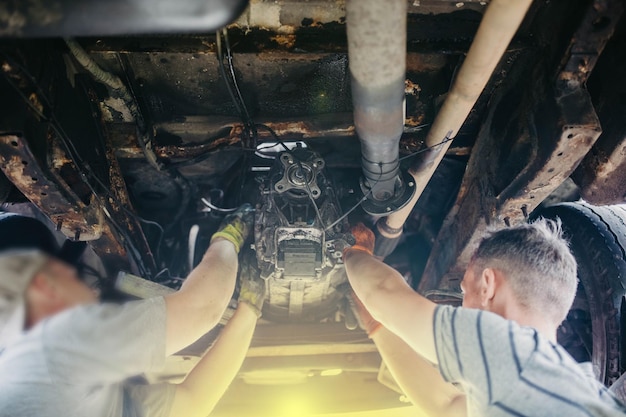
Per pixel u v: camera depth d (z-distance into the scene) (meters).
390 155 2.14
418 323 1.76
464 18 2.16
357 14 1.53
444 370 1.65
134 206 2.93
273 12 2.10
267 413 3.02
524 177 2.23
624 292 2.43
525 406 1.50
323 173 2.45
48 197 2.07
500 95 2.38
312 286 2.66
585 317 2.69
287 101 2.45
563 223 2.75
